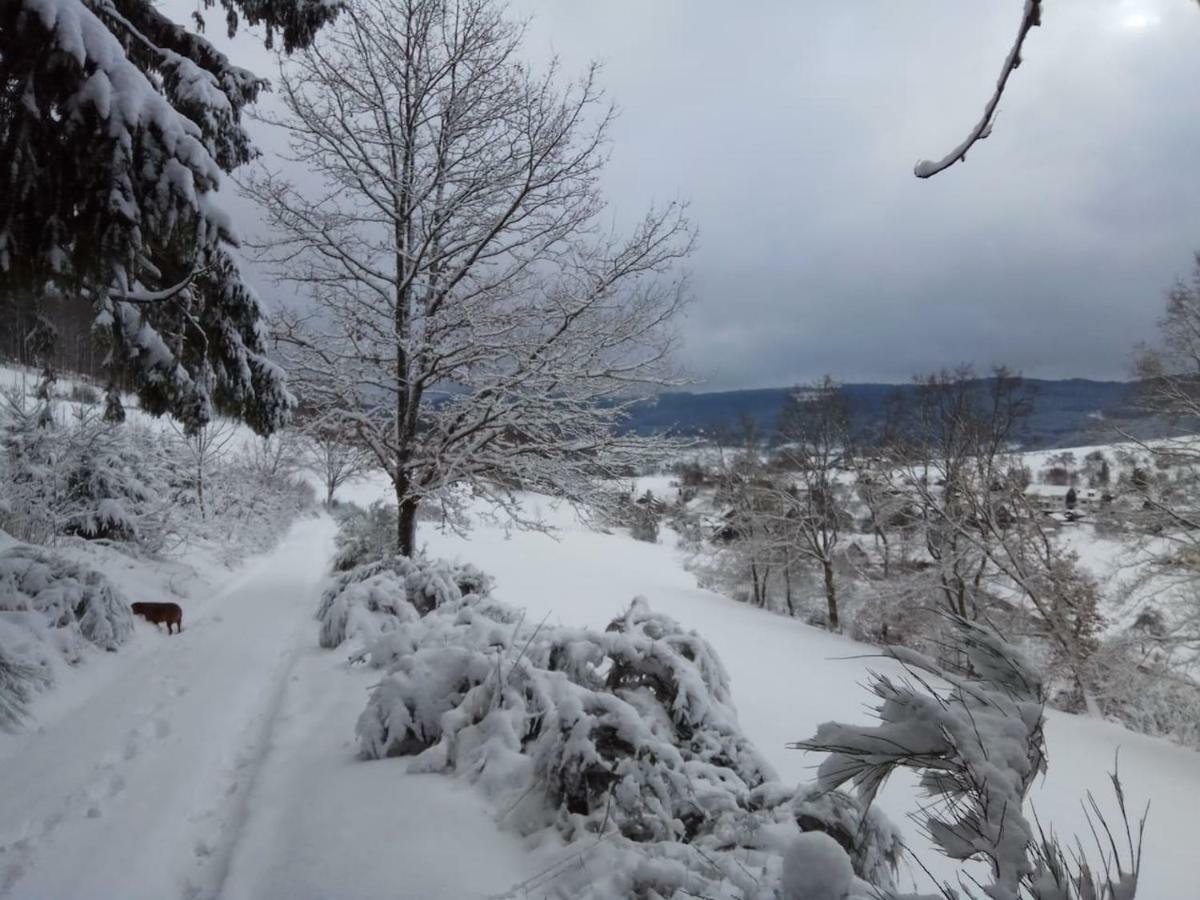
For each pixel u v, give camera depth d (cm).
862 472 2747
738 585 3372
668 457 1272
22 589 719
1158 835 880
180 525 1575
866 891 222
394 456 1307
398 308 1239
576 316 1184
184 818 405
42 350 835
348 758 460
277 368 885
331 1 897
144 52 802
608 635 504
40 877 338
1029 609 2147
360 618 799
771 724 1006
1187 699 1747
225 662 756
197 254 655
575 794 357
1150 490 1764
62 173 581
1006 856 130
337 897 294
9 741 506
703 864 306
